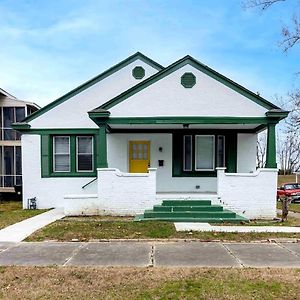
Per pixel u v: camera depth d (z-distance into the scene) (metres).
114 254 6.62
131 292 4.63
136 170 14.28
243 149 14.17
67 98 14.67
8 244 7.47
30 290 4.73
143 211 11.59
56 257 6.43
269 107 11.81
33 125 14.64
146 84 11.97
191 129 14.08
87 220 10.55
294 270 5.59
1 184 21.69
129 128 13.92
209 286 4.82
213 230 8.79
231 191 11.57
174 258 6.32
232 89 11.91
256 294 4.54
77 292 4.64
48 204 14.58
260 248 7.13
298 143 39.56
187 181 14.07
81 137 14.73
